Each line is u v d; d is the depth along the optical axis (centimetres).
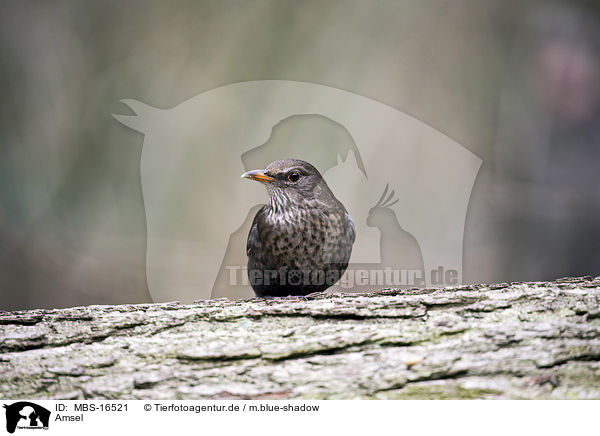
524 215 1366
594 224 1380
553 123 1402
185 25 1282
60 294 1253
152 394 431
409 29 1304
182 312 489
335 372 434
